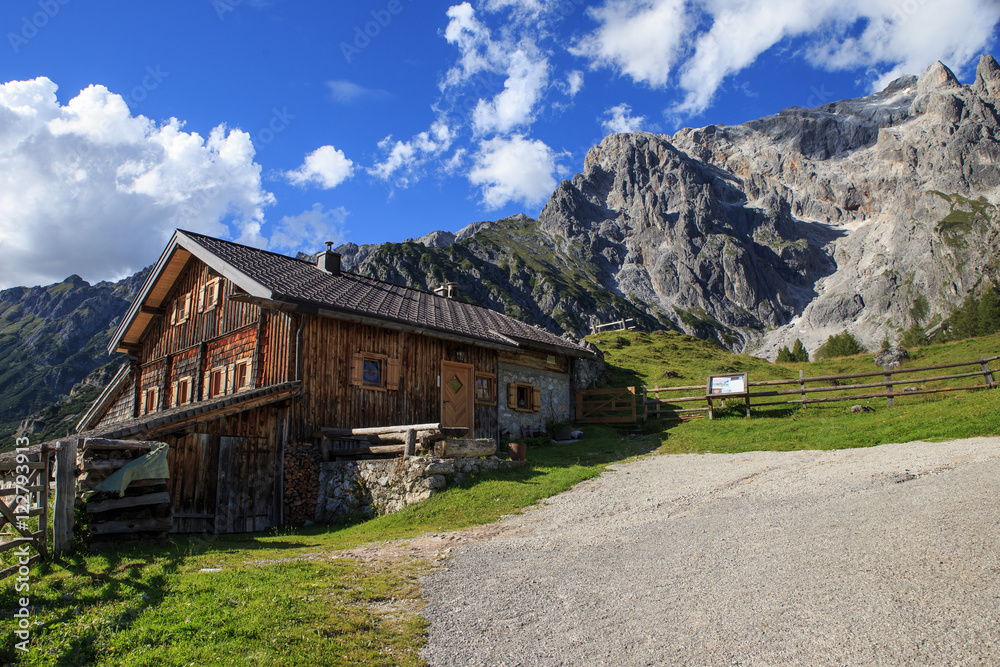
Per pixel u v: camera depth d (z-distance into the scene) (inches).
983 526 285.1
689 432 793.6
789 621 217.6
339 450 577.9
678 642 209.5
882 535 297.1
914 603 220.2
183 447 497.0
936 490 362.3
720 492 444.8
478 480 526.0
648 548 325.7
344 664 198.5
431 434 517.0
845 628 207.8
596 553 324.5
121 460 363.9
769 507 383.6
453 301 970.1
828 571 261.0
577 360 1090.7
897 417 670.5
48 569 302.8
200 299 808.9
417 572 304.2
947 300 7185.0
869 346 7308.1
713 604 240.1
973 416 596.1
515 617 240.5
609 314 7657.5
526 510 449.7
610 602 251.6
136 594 261.9
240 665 191.3
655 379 1183.6
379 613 246.7
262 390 550.3
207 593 259.4
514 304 7273.6
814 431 690.8
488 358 822.5
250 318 700.7
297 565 313.6
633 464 627.2
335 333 644.1
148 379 904.3
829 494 395.9
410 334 722.2
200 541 419.2
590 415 978.1
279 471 557.0
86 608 243.9
